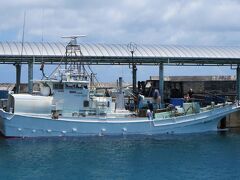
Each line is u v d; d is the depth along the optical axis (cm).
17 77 7069
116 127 5631
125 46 7194
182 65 7344
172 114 6006
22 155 4688
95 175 4056
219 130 6462
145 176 4053
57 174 4066
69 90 5634
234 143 5541
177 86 8181
